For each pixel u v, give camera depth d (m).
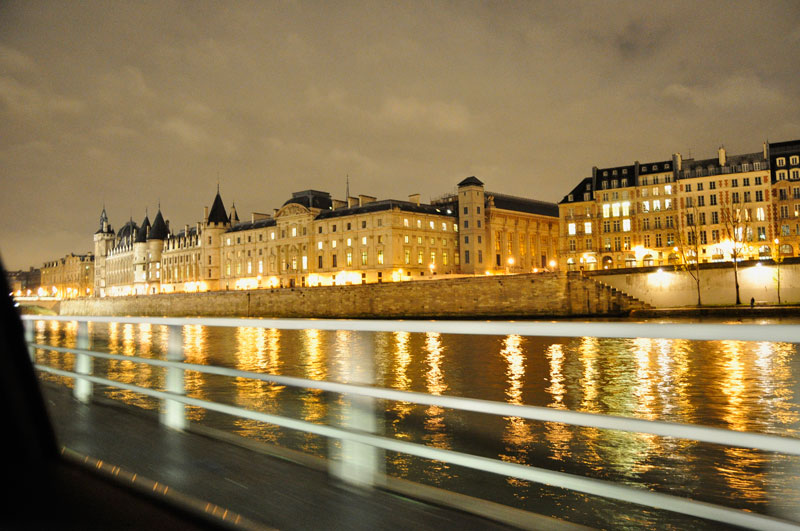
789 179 82.50
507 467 2.71
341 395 22.88
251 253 126.94
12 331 3.47
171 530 2.91
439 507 3.07
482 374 29.52
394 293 80.19
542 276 67.75
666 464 14.12
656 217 90.88
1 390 3.38
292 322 3.77
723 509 2.19
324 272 111.88
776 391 23.12
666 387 24.92
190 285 144.50
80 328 6.03
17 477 3.33
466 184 112.25
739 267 61.00
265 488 3.41
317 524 3.00
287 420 3.69
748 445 2.10
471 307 73.12
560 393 24.17
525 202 128.75
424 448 2.98
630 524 10.08
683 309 57.69
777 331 2.04
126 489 3.42
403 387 26.02
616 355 36.94
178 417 4.70
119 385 5.30
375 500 3.23
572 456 14.91
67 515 3.01
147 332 68.19
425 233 107.50
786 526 2.04
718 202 85.69
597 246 94.62
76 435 4.48
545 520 2.80
